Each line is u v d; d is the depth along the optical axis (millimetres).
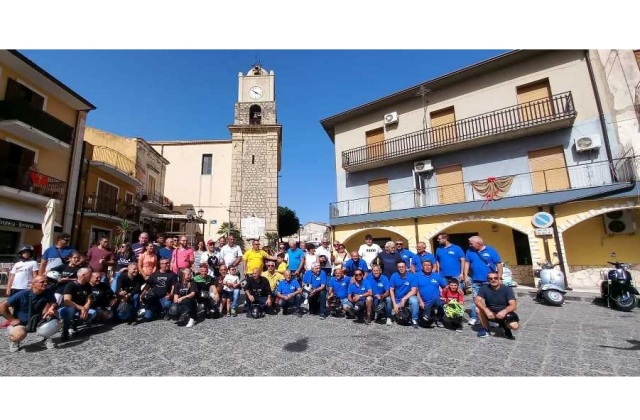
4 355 4113
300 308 7070
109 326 5770
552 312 7016
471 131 13750
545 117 11633
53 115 13984
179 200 26922
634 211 10539
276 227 25172
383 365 3764
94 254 6766
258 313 6691
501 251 12836
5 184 11656
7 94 11938
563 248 10328
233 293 7066
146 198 21750
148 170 22531
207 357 4039
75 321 5141
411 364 3793
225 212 26672
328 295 6922
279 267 8164
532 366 3699
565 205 10461
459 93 14477
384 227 14773
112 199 18266
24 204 12711
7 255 11945
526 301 8625
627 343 4547
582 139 11141
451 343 4684
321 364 3791
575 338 4863
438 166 14539
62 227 14125
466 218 12445
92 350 4324
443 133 14523
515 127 12172
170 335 5141
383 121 16812
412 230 13875
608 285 7398
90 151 16812
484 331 5051
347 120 18281
